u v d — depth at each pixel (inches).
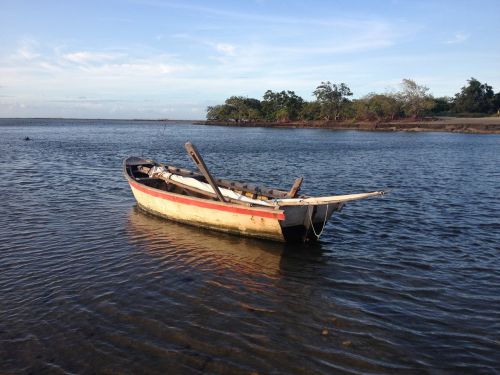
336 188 917.8
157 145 2234.3
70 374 255.1
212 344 286.5
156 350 279.1
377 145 2261.3
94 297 353.1
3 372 256.2
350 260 452.4
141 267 420.5
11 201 711.1
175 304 343.0
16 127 5073.8
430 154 1721.2
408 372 260.8
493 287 385.4
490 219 624.7
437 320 324.2
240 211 494.9
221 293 365.4
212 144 2340.1
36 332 299.0
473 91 5428.2
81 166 1213.7
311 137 3097.9
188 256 454.0
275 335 299.1
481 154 1708.9
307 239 502.6
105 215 621.6
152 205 607.2
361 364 267.4
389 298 361.4
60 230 542.3
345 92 5349.4
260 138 2979.8
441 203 733.9
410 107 4832.7
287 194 541.0
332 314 331.3
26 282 381.1
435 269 428.1
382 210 676.1
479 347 288.8
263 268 425.4
